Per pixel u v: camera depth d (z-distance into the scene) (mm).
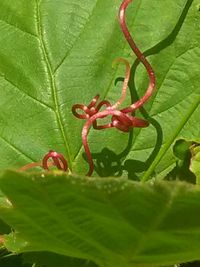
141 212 139
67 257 193
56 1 221
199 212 136
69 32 220
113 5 218
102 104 207
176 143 201
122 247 155
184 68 212
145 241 150
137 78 213
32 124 218
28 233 158
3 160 217
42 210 147
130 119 204
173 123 211
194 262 189
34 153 216
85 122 216
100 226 149
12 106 219
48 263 194
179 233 144
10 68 221
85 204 141
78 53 219
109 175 211
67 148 216
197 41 212
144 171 210
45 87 219
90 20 219
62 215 146
